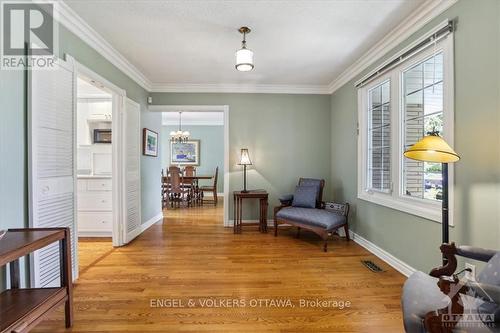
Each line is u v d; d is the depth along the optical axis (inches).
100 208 150.6
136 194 148.3
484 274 50.8
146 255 118.9
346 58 128.3
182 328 66.8
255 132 174.7
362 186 134.0
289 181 176.4
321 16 91.0
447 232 70.4
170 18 92.3
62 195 86.1
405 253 99.6
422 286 54.4
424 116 93.0
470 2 71.2
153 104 170.2
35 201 74.0
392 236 108.0
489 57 66.3
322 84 171.9
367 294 84.0
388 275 98.2
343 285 90.0
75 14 88.9
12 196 68.7
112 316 71.8
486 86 67.2
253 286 89.1
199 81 164.9
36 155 74.7
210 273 99.5
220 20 93.5
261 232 158.9
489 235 66.9
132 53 122.0
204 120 313.3
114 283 91.2
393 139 109.0
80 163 167.5
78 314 72.7
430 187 90.7
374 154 127.5
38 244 57.8
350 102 147.4
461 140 74.6
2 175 65.9
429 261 87.4
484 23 67.4
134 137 144.8
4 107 66.5
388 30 101.2
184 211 229.5
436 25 83.5
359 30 100.9
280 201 162.9
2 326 49.6
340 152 161.8
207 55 124.3
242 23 95.5
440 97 85.1
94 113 164.7
